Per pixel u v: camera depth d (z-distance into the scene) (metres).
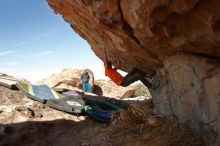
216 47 5.63
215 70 6.16
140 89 20.03
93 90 19.02
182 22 5.47
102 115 10.11
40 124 9.71
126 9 5.74
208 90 6.32
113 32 7.31
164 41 6.55
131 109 8.67
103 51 10.51
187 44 6.14
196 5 4.76
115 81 10.62
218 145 6.08
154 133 7.59
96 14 6.62
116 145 7.69
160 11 5.20
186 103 7.30
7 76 15.27
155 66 8.93
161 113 9.18
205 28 5.12
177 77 7.48
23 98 11.60
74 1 7.22
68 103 11.16
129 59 9.41
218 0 4.42
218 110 6.07
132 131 8.11
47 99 11.38
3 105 10.69
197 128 6.92
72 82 18.50
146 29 6.05
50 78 19.31
